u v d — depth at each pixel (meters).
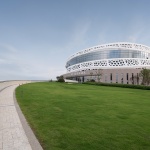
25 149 6.35
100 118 10.62
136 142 7.02
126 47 96.31
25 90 26.95
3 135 7.74
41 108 13.34
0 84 35.41
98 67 92.38
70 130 8.30
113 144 6.79
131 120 10.31
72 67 110.62
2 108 13.41
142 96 24.33
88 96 21.61
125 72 87.38
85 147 6.49
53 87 36.12
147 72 71.75
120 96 23.12
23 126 8.96
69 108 13.47
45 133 7.89
